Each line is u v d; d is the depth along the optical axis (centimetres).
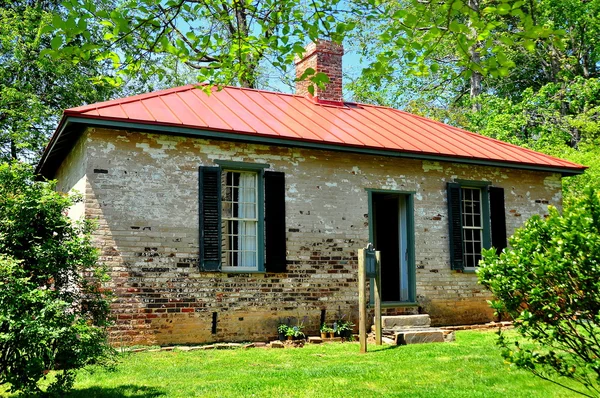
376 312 1034
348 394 643
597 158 1734
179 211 1053
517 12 498
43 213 622
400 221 1309
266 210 1125
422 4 511
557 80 2650
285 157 1164
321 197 1189
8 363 563
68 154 1209
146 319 1003
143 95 1180
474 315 1335
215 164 1095
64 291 620
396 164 1285
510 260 511
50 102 2086
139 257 1010
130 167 1023
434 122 1582
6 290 543
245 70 650
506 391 641
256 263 1129
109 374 775
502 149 1482
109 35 530
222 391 663
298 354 938
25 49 1944
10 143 1998
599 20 2547
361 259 996
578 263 464
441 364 800
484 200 1397
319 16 575
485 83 2738
